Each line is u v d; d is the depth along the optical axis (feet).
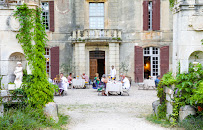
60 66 61.82
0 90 22.50
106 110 30.09
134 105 33.24
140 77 60.85
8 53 23.34
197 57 24.35
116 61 59.72
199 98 19.97
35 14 23.70
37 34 23.67
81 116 26.89
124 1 61.00
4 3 22.91
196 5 23.39
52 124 21.95
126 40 60.95
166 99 24.26
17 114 20.56
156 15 60.39
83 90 49.93
